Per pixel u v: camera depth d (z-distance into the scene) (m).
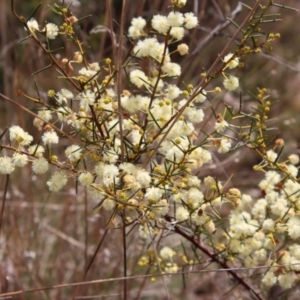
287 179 0.45
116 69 0.39
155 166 0.41
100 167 0.39
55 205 0.66
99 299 0.61
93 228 0.64
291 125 0.80
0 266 0.60
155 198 0.38
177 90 0.41
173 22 0.38
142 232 0.45
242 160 0.78
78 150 0.39
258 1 0.39
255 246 0.44
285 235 0.48
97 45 0.75
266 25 0.98
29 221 0.66
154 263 0.47
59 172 0.39
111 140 0.40
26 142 0.38
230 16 0.62
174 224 0.41
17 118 0.67
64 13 0.39
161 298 0.68
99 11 0.84
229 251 0.45
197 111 0.40
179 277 0.69
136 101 0.41
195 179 0.42
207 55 0.86
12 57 0.79
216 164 0.60
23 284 0.64
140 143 0.40
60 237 0.64
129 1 0.82
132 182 0.37
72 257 0.67
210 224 0.42
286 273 0.43
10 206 0.62
